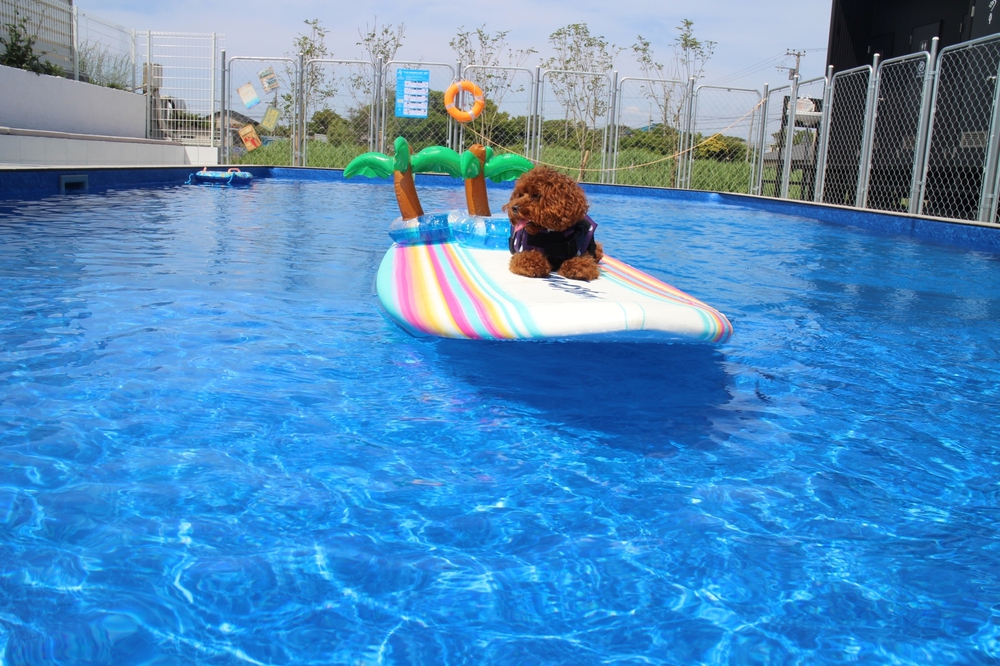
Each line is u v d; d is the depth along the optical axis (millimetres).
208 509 1572
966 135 9555
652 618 1281
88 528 1479
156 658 1134
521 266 3105
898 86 11414
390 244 5672
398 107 15109
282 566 1381
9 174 7719
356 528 1528
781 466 1949
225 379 2393
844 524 1646
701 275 5004
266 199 9312
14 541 1420
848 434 2201
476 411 2232
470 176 4238
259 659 1141
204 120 16547
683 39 17203
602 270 3250
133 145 14273
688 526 1604
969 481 1899
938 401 2531
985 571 1468
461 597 1313
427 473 1800
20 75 11938
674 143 15555
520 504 1667
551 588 1354
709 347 3107
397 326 3115
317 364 2602
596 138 15633
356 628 1221
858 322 3709
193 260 4551
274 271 4324
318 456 1862
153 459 1795
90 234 5402
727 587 1382
